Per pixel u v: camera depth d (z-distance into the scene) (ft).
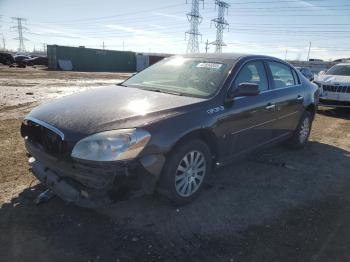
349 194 14.15
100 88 14.58
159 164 10.64
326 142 22.27
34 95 44.06
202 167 12.38
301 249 10.17
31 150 11.39
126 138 9.78
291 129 18.58
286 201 13.16
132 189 10.41
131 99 12.21
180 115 11.23
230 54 15.51
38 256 9.23
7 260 9.04
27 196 12.19
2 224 10.54
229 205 12.50
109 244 9.84
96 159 9.56
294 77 18.69
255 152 15.69
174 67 15.29
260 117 14.93
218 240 10.34
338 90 32.22
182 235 10.46
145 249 9.71
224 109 12.75
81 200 9.99
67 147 9.94
